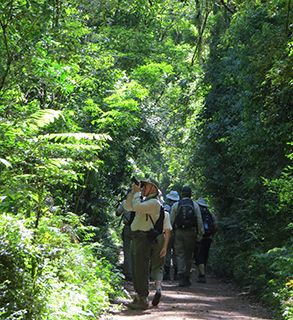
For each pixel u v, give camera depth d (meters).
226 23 21.25
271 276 12.73
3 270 6.70
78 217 11.12
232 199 21.83
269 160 15.60
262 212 16.25
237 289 14.94
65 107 11.81
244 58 15.94
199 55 18.09
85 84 12.92
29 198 8.04
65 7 9.74
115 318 9.03
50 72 9.14
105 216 16.50
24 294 6.61
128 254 14.83
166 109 27.11
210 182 22.59
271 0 13.23
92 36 15.18
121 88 13.35
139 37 19.78
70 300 7.50
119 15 19.97
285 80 12.49
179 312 9.88
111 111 12.41
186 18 23.73
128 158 16.98
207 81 22.39
